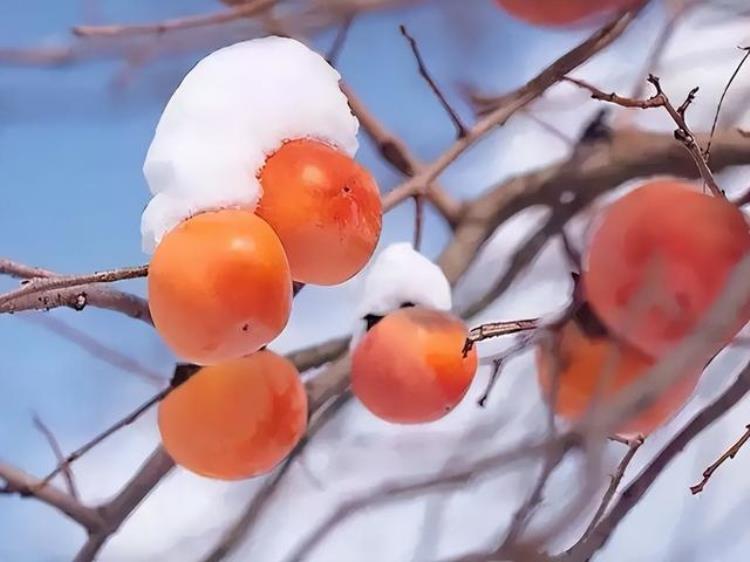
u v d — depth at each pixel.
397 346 0.96
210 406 0.93
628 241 0.90
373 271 1.01
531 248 1.22
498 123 1.05
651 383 0.83
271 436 0.93
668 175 1.14
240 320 0.85
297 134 0.91
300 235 0.88
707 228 0.89
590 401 0.85
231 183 0.88
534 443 0.92
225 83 0.90
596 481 0.83
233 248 0.85
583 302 0.94
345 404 1.21
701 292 0.88
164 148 0.89
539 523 0.86
